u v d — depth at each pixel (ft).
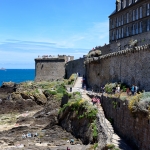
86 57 223.71
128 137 91.66
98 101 134.51
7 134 144.77
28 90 255.70
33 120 178.09
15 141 130.82
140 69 119.75
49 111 188.24
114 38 220.02
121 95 111.34
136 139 84.64
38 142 127.65
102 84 176.35
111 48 180.14
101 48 199.72
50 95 230.27
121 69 142.72
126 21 200.85
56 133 140.97
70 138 130.72
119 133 101.24
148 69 112.57
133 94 109.50
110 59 160.15
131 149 84.17
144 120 78.69
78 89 196.65
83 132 124.26
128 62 133.39
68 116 146.10
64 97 183.83
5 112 219.82
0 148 118.83
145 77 115.03
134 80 126.41
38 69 352.08
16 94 242.17
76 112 137.39
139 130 82.38
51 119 172.86
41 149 113.29
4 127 166.81
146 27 175.94
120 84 135.85
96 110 124.36
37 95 237.04
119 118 102.73
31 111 221.46
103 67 173.99
